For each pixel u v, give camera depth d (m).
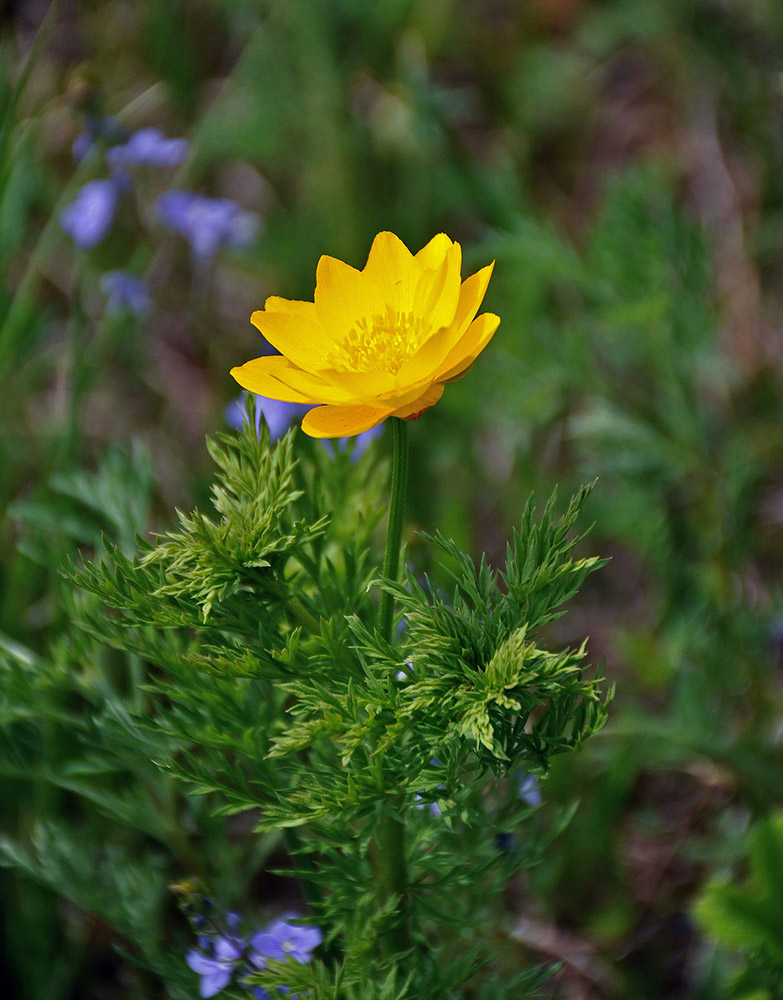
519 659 0.59
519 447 0.86
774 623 0.78
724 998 0.70
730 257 1.00
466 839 0.65
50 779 0.69
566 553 0.62
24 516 0.73
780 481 0.89
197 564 0.62
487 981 0.66
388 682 0.60
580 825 0.76
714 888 0.68
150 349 1.00
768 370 0.93
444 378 0.60
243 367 0.60
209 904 0.67
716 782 0.78
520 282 0.88
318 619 0.63
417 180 1.04
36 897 0.73
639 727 0.75
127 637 0.64
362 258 1.03
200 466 0.91
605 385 0.82
